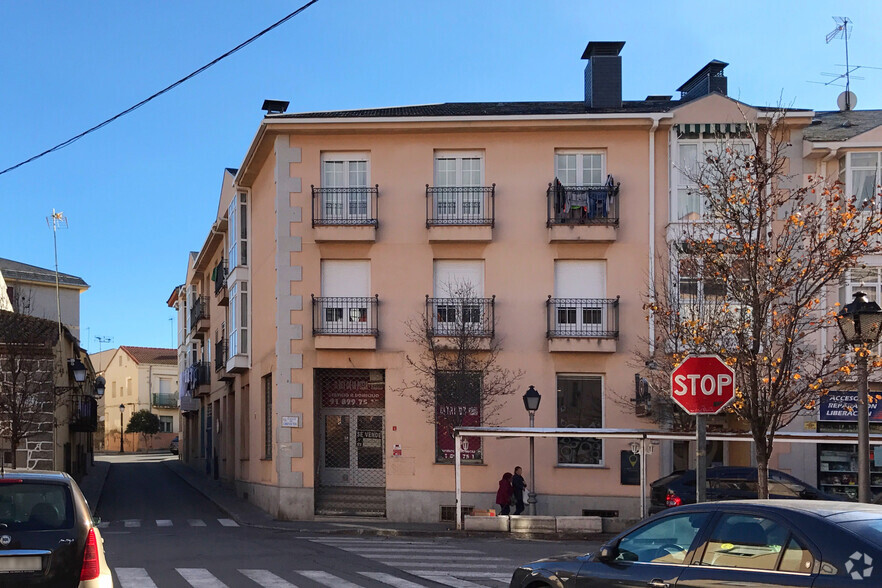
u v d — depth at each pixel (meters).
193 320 47.28
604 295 24.44
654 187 24.47
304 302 24.48
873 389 23.75
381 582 12.83
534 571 8.16
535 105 27.78
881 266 23.08
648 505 22.75
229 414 36.09
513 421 24.08
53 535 8.11
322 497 24.67
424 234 24.56
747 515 6.83
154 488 37.28
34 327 29.20
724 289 18.84
